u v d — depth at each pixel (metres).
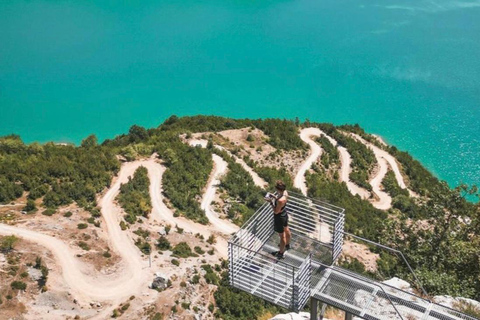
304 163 152.62
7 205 90.88
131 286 73.44
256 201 116.25
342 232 20.50
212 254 88.31
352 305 17.78
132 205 99.25
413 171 164.38
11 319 62.59
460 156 194.62
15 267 70.88
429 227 47.66
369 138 185.25
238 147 150.62
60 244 79.75
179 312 68.25
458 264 41.44
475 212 45.19
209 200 114.75
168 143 134.75
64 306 67.12
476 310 25.42
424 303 21.02
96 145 138.75
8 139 126.44
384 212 121.31
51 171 103.81
